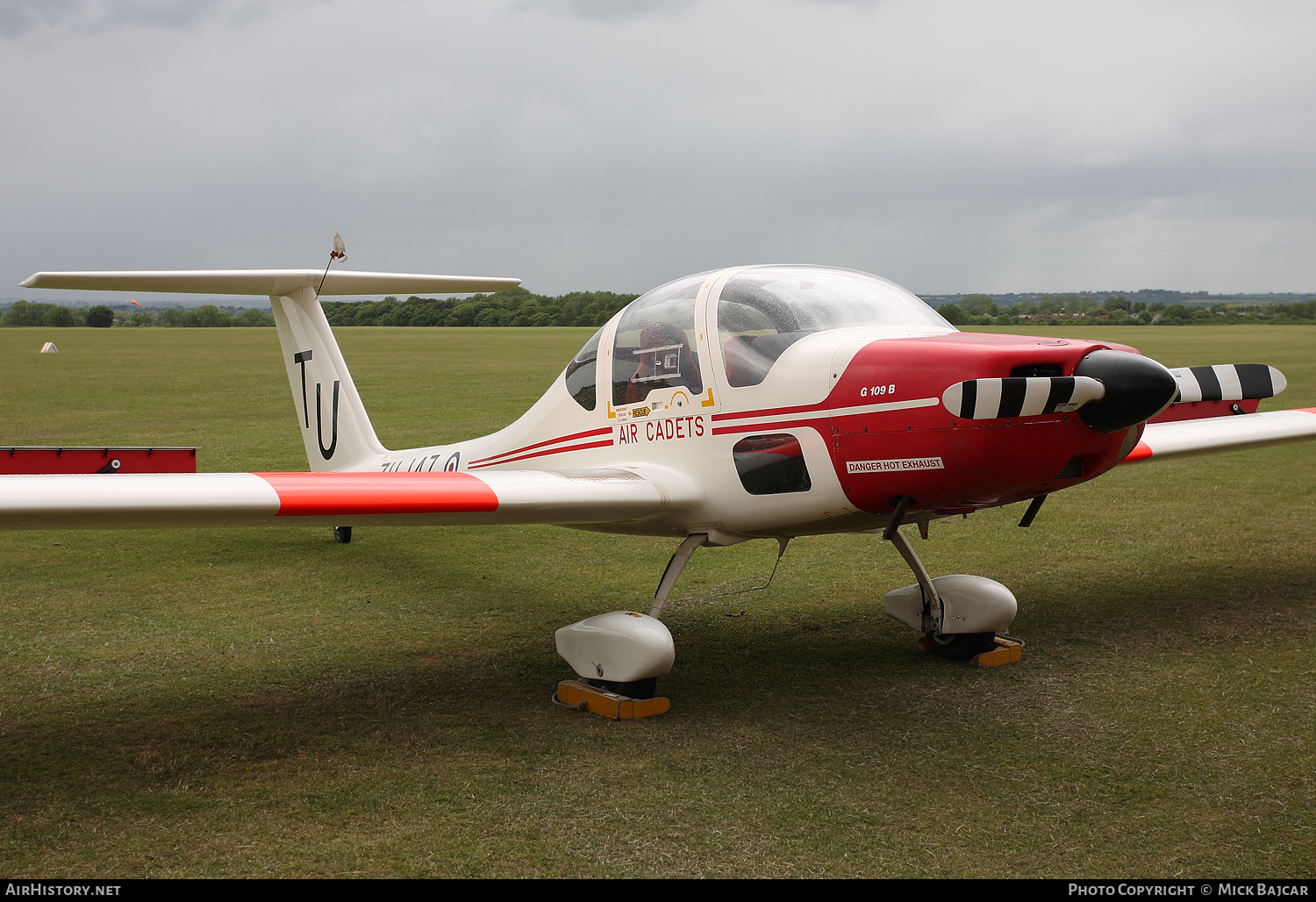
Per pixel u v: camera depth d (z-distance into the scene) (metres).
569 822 2.87
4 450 4.88
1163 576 5.75
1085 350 3.35
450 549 6.79
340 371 6.37
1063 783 3.11
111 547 6.85
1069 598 5.34
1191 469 9.84
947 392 3.31
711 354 4.10
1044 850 2.69
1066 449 3.40
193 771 3.23
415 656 4.49
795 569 6.14
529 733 3.57
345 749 3.41
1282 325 67.69
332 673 4.25
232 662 4.38
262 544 6.96
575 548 6.84
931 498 3.63
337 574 6.08
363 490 3.53
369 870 2.60
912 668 4.27
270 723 3.66
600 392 4.59
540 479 3.97
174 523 3.34
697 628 4.91
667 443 4.28
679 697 3.94
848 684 4.07
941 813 2.91
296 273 5.99
